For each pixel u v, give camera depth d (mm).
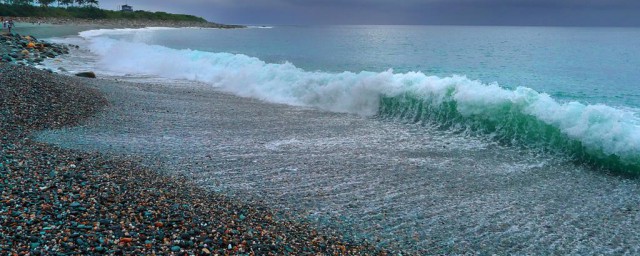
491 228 6719
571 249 6164
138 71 24688
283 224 6441
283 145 10898
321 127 12828
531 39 78688
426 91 13609
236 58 24375
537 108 11023
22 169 6914
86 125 11547
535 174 9102
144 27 127438
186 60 25672
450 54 42406
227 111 14734
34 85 14031
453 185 8438
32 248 4402
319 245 5848
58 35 59094
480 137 11820
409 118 13969
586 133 9836
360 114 14656
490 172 9203
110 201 6020
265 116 14164
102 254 4512
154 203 6297
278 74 18719
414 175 8953
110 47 35281
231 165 9203
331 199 7605
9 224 4820
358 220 6824
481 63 33125
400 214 7105
